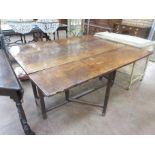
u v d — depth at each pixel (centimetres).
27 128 147
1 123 167
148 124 175
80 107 197
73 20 404
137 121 179
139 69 265
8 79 128
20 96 126
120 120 179
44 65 143
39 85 110
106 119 180
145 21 353
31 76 122
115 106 203
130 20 370
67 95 194
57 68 138
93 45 212
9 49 184
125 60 162
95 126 170
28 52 175
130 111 195
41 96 156
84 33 435
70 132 161
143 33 348
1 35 216
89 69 138
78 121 175
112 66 146
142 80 273
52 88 107
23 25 306
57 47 196
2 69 143
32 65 142
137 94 232
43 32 347
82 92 228
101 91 234
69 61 154
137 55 179
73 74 127
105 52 185
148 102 215
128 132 164
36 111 187
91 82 257
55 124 170
